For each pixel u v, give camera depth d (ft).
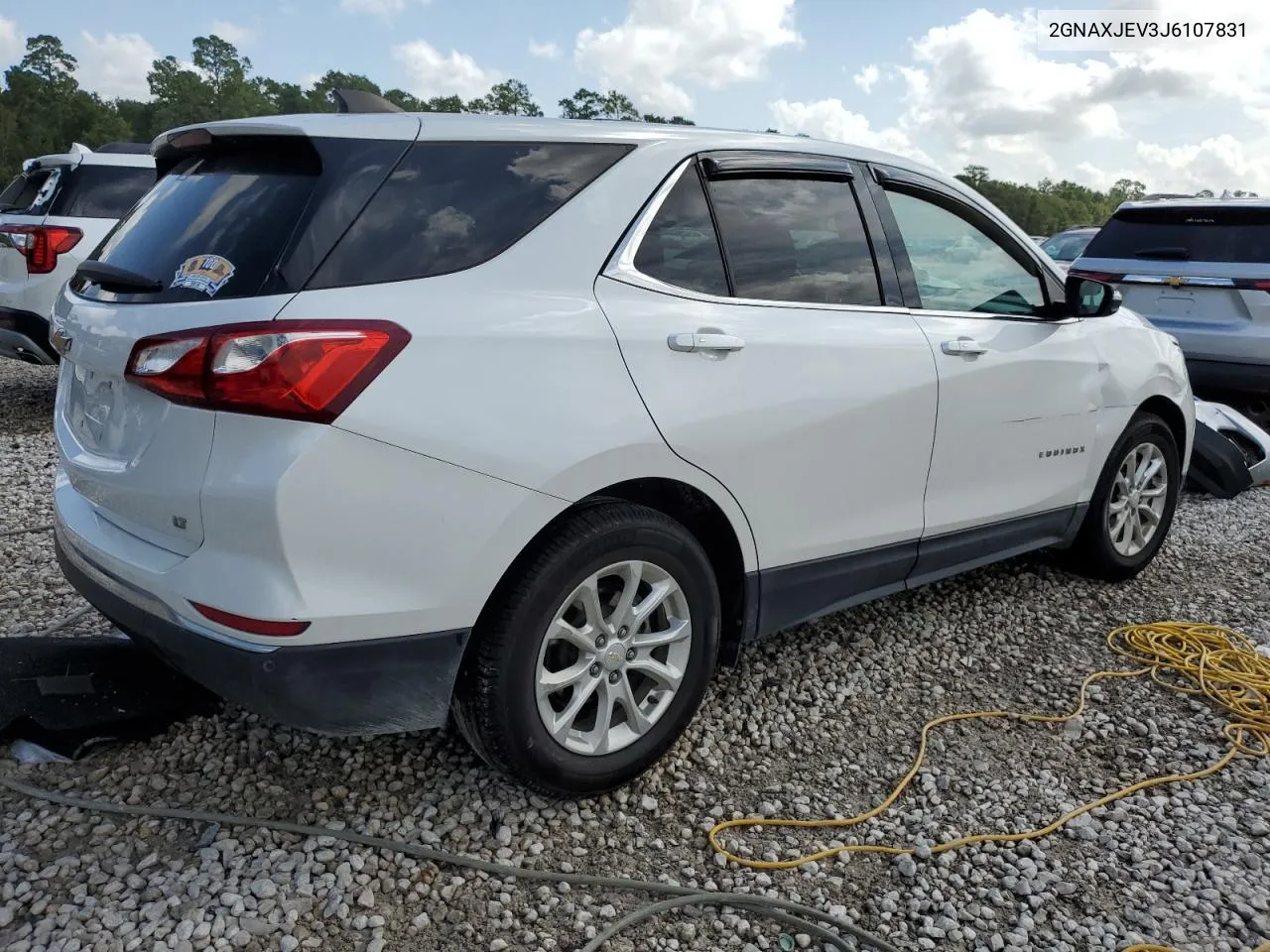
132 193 25.32
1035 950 7.63
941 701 11.52
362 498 7.17
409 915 7.65
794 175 10.44
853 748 10.44
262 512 6.93
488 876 8.13
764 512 9.74
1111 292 13.16
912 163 11.93
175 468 7.34
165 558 7.60
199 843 8.29
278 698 7.27
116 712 9.63
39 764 9.20
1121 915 8.07
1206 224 23.70
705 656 9.57
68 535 8.94
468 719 8.29
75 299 8.93
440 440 7.41
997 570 15.75
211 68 381.19
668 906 7.82
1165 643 13.12
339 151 7.89
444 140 8.31
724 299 9.48
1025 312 12.88
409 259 7.75
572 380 8.11
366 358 7.14
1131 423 14.61
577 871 8.27
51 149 320.50
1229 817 9.40
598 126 9.25
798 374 9.77
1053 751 10.55
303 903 7.65
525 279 8.21
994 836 8.97
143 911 7.43
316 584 7.13
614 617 8.80
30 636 11.36
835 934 7.65
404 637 7.57
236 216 7.88
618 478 8.45
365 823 8.69
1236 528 18.69
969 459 11.95
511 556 7.91
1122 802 9.62
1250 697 11.69
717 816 9.11
